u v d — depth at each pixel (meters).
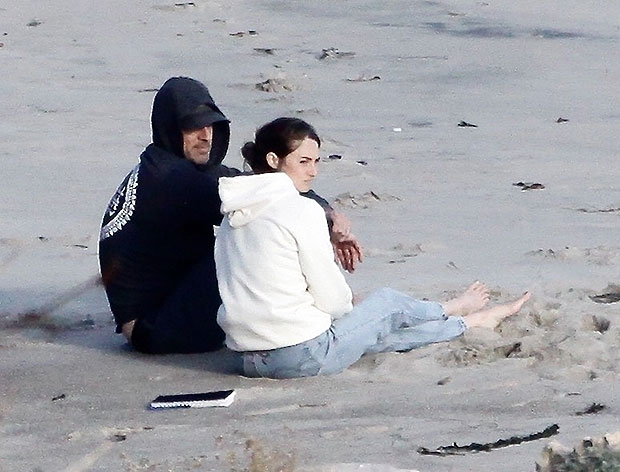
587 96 60.62
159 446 18.52
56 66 68.00
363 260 32.47
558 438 18.09
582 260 31.92
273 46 75.12
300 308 22.17
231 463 17.12
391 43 75.25
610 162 47.19
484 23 80.69
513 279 29.83
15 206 39.56
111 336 25.97
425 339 23.67
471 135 52.09
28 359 24.28
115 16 83.75
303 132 23.20
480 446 17.80
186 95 24.17
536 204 40.09
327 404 20.70
